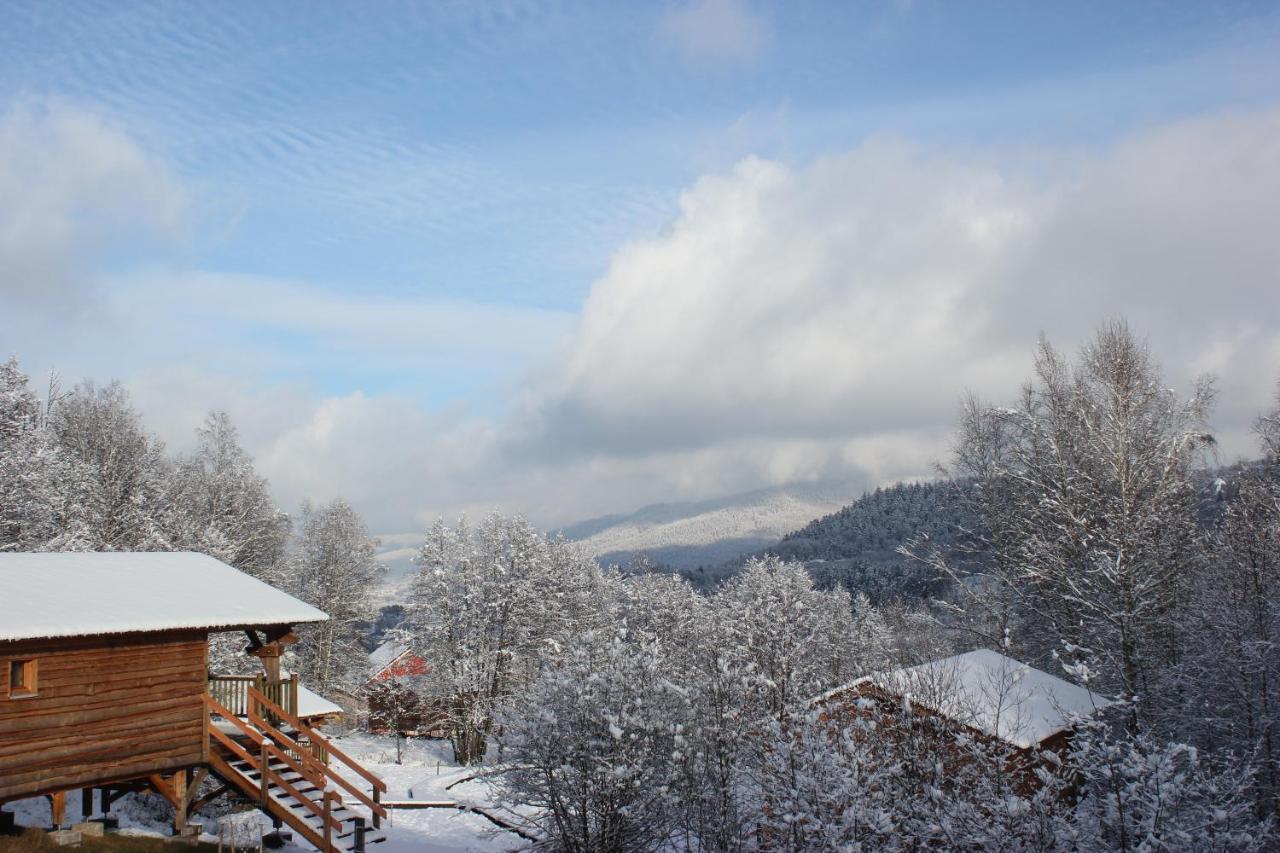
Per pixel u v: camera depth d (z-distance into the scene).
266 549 58.94
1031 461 32.59
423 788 35.47
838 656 45.75
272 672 23.42
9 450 33.09
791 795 18.70
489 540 50.56
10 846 17.38
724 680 23.58
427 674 51.94
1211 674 25.69
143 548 41.12
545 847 22.80
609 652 22.34
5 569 20.41
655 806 21.28
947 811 17.56
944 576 38.00
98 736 18.59
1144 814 16.23
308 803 20.67
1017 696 24.69
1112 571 26.81
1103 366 29.69
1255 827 16.83
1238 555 26.33
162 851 19.03
